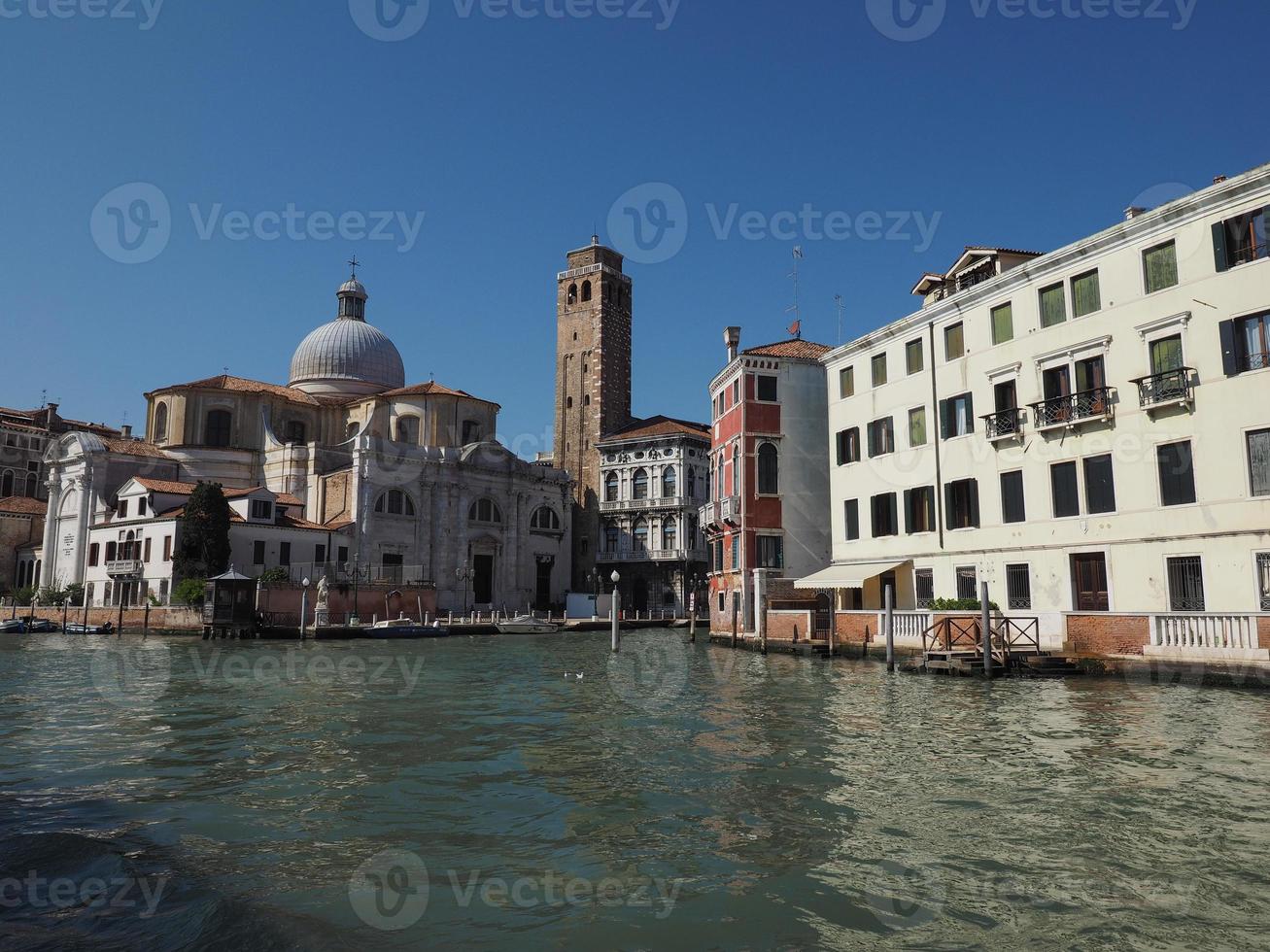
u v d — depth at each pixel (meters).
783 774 12.33
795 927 7.10
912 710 17.88
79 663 33.25
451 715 18.75
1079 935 6.86
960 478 29.94
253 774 12.86
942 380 30.95
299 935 7.04
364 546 64.94
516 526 76.25
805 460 39.31
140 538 57.91
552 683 25.45
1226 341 22.50
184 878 8.38
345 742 15.48
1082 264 26.22
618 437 80.38
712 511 42.59
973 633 24.88
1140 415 24.39
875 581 33.94
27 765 13.62
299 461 69.19
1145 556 24.11
